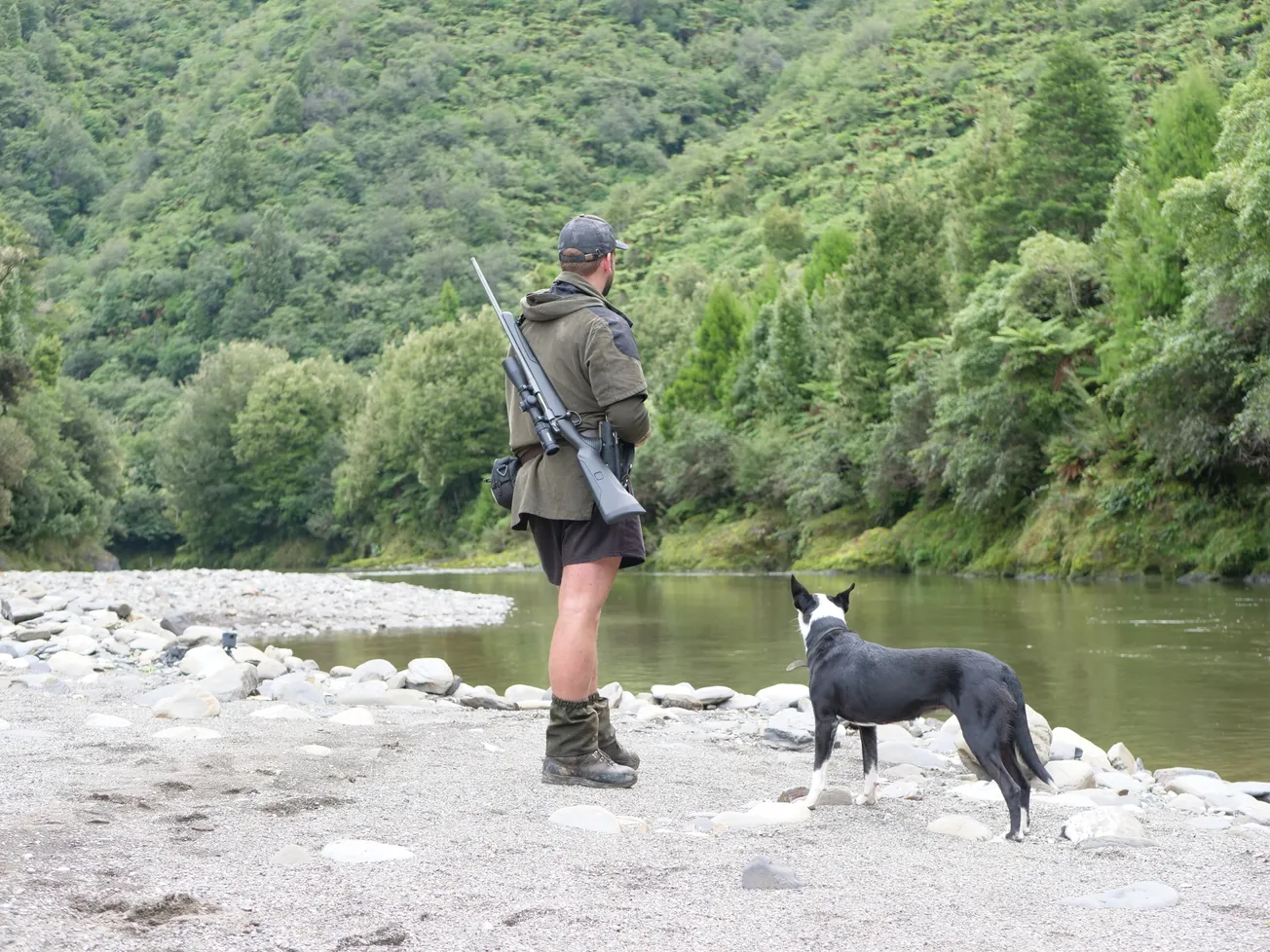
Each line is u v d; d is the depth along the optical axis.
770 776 5.22
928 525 37.41
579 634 4.63
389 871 3.21
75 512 49.78
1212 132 33.12
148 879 3.02
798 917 2.89
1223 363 26.28
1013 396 33.22
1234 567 26.33
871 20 196.88
